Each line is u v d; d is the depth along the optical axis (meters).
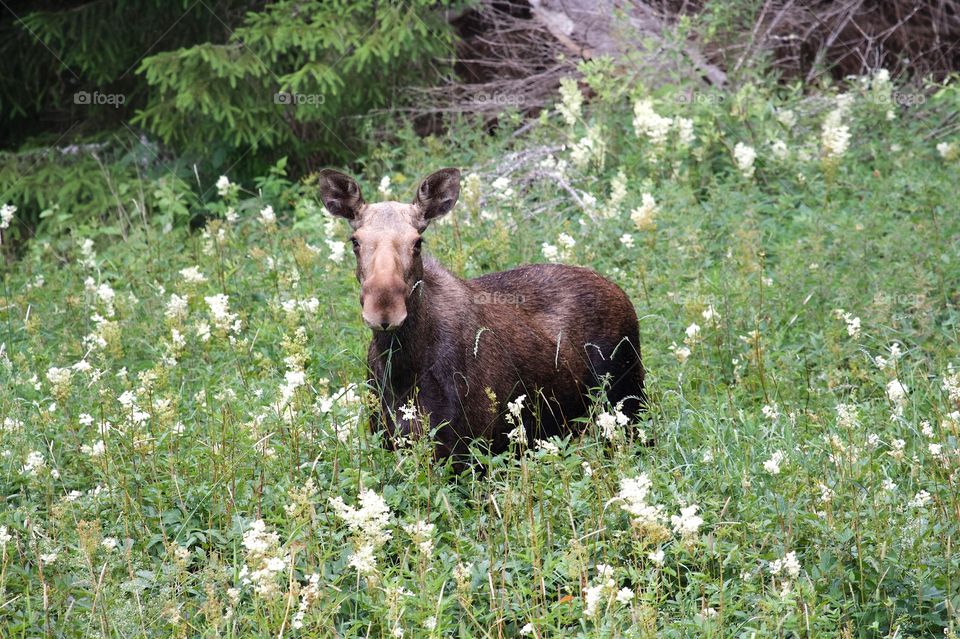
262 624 6.54
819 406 9.62
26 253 16.77
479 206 14.31
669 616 6.96
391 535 7.36
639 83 17.02
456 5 20.22
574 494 7.73
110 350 10.36
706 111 16.73
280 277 12.20
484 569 7.14
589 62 18.53
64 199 17.42
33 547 7.57
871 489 7.66
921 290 11.55
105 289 11.98
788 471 7.89
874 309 11.42
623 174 14.70
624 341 9.92
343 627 6.97
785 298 11.98
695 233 12.73
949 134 17.25
